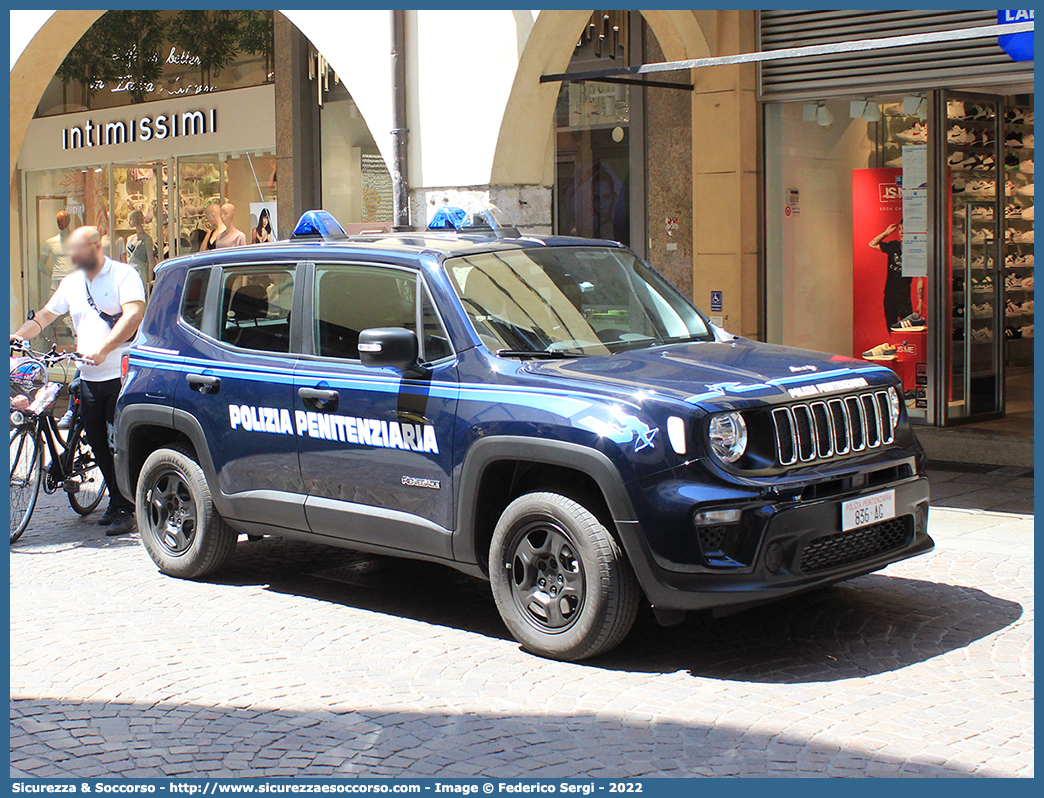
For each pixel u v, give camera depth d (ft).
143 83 55.52
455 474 18.29
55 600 21.38
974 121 36.40
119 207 57.36
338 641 18.71
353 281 20.38
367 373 19.70
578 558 17.07
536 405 17.39
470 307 18.90
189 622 19.89
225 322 22.47
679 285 40.37
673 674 16.80
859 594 20.47
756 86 37.99
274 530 21.47
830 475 16.90
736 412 16.34
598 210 41.75
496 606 19.33
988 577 21.35
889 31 35.06
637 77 40.16
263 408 21.20
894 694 15.74
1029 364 49.42
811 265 38.65
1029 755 13.70
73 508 28.55
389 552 19.69
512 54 30.19
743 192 38.11
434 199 31.99
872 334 37.65
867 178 37.58
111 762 14.10
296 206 49.44
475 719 15.24
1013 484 30.19
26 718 15.57
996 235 37.09
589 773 13.47
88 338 26.78
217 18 51.83
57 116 59.77
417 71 31.89
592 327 19.61
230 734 14.90
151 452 24.14
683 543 16.06
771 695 15.84
